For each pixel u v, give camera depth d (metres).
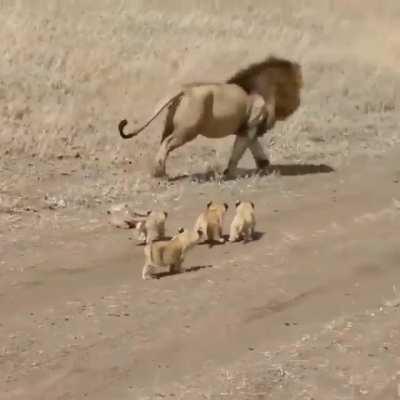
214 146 21.12
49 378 9.83
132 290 12.23
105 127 21.53
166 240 13.07
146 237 14.12
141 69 25.11
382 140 22.42
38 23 26.55
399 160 20.47
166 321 11.25
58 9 28.47
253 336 10.87
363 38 35.53
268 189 17.53
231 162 18.17
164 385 9.62
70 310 11.55
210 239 14.12
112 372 9.95
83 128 21.17
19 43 24.52
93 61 24.73
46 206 15.95
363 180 18.59
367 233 14.96
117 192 16.97
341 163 20.00
